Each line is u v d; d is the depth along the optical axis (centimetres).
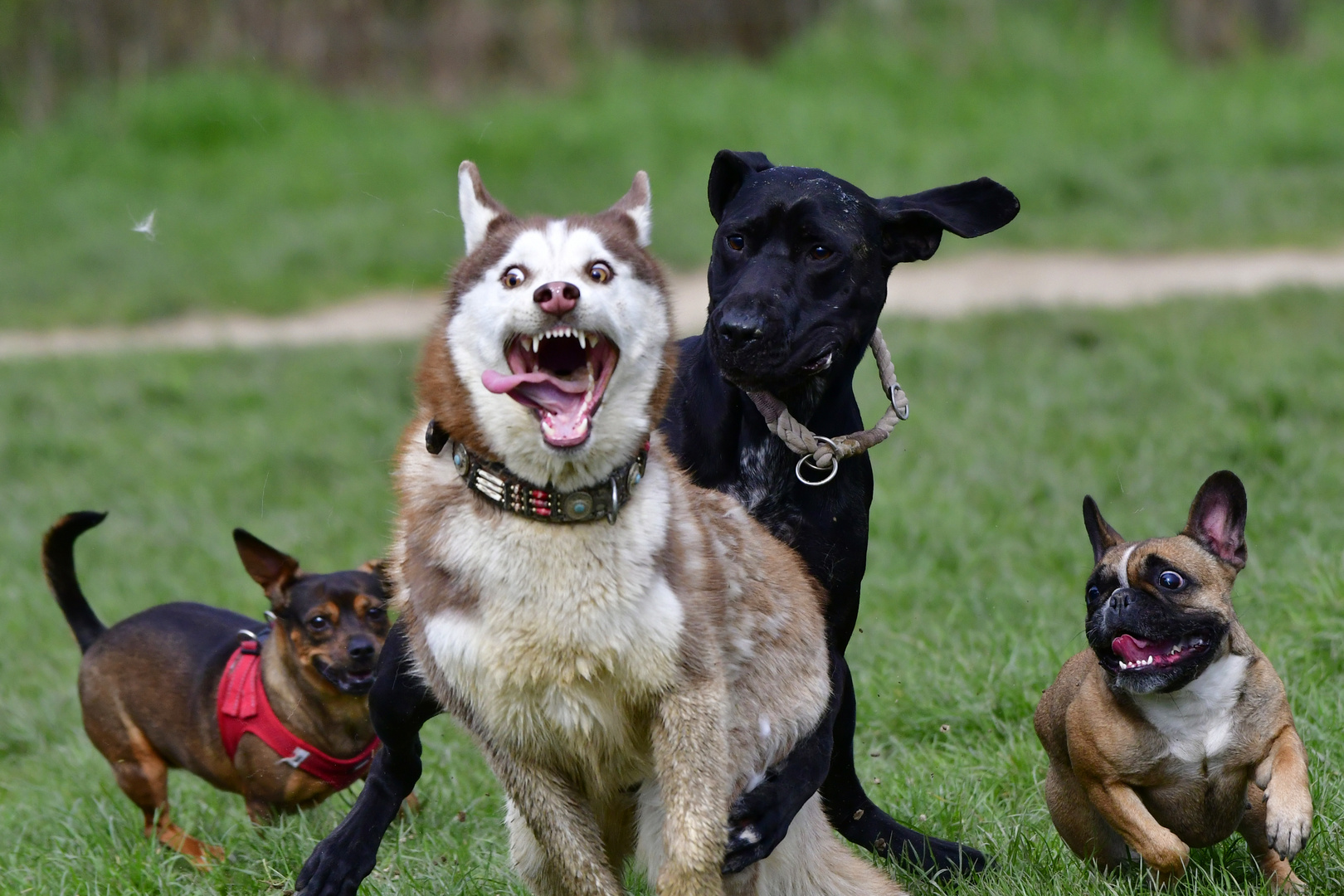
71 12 3112
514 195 2561
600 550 505
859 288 625
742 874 564
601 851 538
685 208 2394
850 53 2930
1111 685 590
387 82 3077
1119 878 617
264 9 3100
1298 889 600
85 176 2811
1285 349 1491
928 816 727
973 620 970
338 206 2636
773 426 620
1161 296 1873
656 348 530
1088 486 1179
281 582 814
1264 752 596
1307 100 2762
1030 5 3120
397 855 712
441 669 521
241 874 721
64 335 2244
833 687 607
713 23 3153
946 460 1281
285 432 1591
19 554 1316
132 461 1542
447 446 532
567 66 3058
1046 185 2431
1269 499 1070
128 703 849
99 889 712
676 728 514
